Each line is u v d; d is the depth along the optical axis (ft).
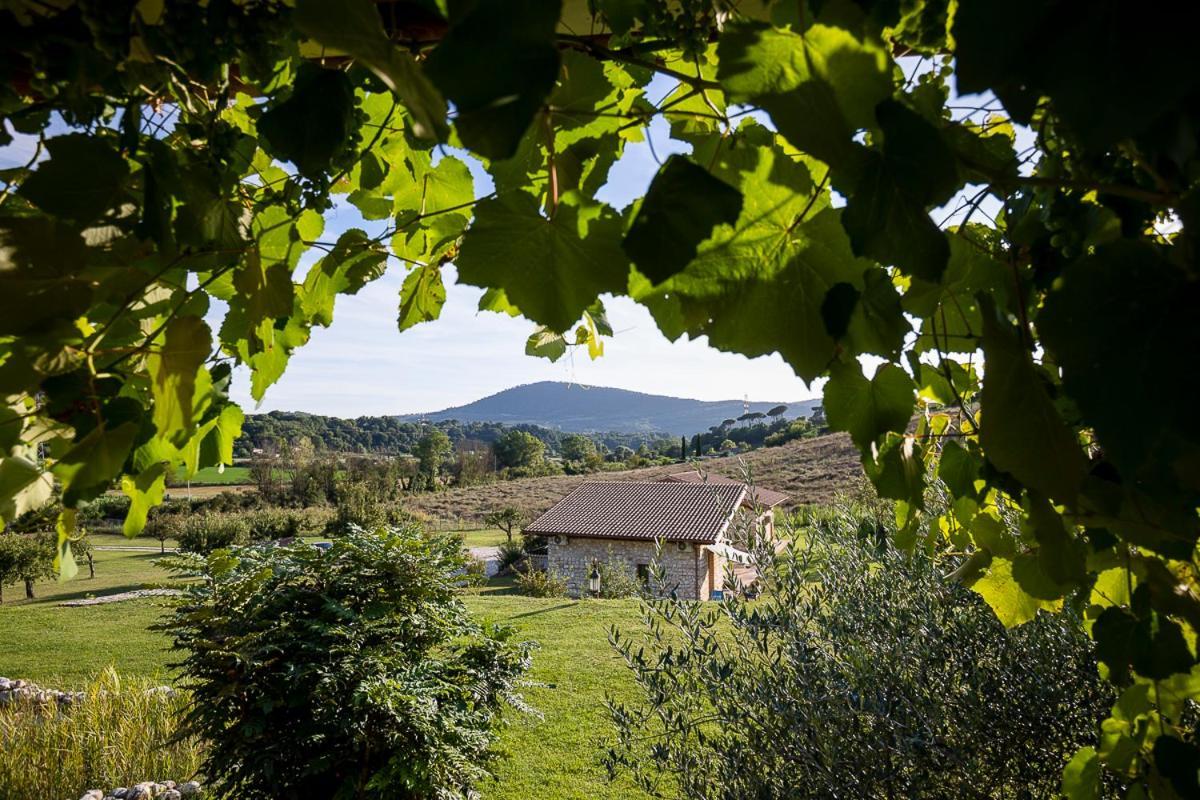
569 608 34.04
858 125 1.90
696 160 2.59
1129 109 1.22
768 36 1.83
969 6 1.36
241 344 4.56
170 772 16.42
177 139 3.17
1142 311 1.76
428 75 1.36
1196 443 1.68
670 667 8.59
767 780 7.72
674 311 3.06
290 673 11.60
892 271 4.14
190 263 3.01
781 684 8.15
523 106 1.37
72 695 20.31
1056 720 7.45
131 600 39.37
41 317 2.46
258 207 3.54
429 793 12.21
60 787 15.81
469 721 12.99
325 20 1.56
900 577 8.71
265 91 3.65
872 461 3.20
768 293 2.53
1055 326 1.85
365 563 13.23
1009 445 2.40
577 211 2.32
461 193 4.67
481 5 1.35
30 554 55.52
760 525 9.30
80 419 2.52
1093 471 3.00
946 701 7.75
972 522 4.22
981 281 3.44
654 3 2.72
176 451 3.69
